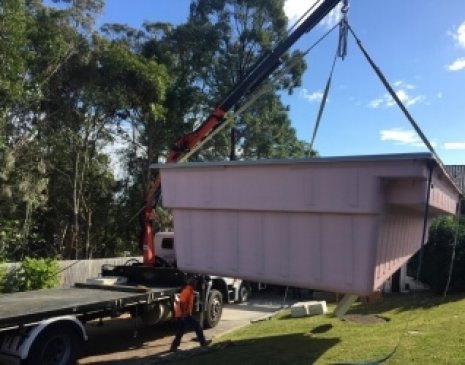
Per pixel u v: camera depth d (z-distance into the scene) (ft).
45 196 67.87
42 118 65.77
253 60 81.97
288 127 88.33
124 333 36.60
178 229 17.38
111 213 80.53
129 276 37.99
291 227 15.30
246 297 54.60
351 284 14.38
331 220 14.69
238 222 16.20
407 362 21.42
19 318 23.00
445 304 39.55
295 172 15.05
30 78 59.36
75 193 70.79
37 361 23.39
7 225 60.95
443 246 45.32
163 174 17.47
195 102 78.95
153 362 27.43
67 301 27.58
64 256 74.38
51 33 58.59
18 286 41.70
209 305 38.42
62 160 70.69
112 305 28.55
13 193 61.46
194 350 29.48
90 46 64.08
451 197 19.17
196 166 16.67
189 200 16.94
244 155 85.46
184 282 35.76
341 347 25.99
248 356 26.37
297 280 15.15
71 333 25.40
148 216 41.22
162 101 70.79
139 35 78.13
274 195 15.38
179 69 79.36
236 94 37.70
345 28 23.66
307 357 24.64
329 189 14.51
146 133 77.30
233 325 40.34
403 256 18.15
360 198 14.06
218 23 80.28
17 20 45.55
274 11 81.46
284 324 36.22
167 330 37.68
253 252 15.89
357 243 14.29
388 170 13.76
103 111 70.38
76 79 64.54
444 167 15.25
